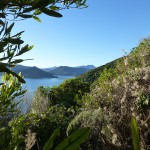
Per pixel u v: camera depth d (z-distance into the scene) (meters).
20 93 1.90
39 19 1.19
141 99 6.46
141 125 6.26
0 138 1.12
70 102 12.69
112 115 6.75
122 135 6.54
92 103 8.14
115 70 9.30
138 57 8.83
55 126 7.96
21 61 1.10
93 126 6.73
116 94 7.30
